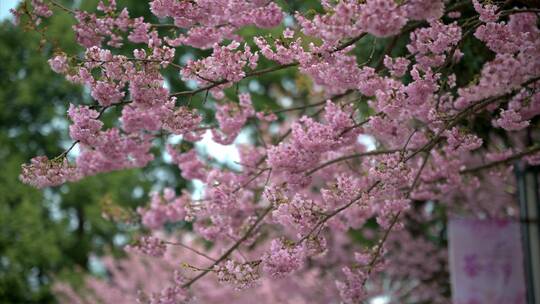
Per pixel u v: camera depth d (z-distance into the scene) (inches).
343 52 173.0
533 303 262.1
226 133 227.1
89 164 223.0
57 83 621.6
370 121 190.5
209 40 194.5
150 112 192.9
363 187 214.1
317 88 258.5
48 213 626.5
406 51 263.6
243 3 171.5
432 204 425.7
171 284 208.7
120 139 207.3
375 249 202.8
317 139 184.7
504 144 291.0
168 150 243.4
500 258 267.0
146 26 185.3
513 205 398.3
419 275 423.8
